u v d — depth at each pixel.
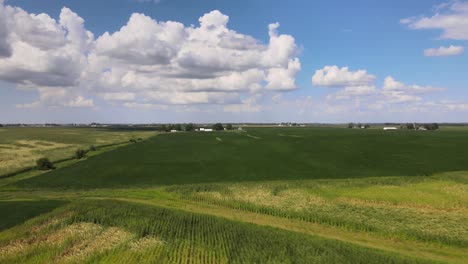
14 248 30.81
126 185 61.62
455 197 47.38
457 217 38.81
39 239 32.78
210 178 66.62
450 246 31.42
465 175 63.38
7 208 43.19
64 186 60.66
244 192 52.25
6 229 35.66
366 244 32.06
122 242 31.52
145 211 41.25
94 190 57.72
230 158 89.50
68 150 109.44
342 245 30.69
